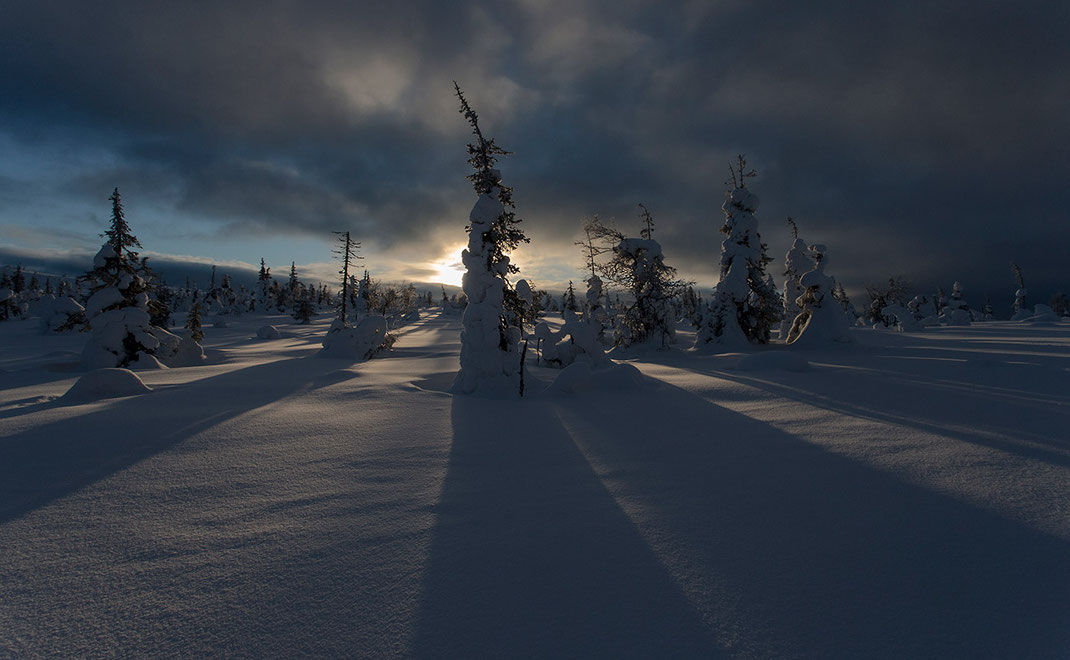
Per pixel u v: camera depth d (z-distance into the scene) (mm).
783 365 13609
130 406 8711
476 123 11555
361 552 3266
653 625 2455
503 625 2461
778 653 2234
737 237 26578
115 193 22016
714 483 4652
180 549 3324
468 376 10641
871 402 8727
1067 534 3410
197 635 2400
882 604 2615
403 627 2453
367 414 8094
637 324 25719
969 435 6195
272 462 5379
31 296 84188
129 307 21984
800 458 5426
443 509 4035
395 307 73938
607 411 8414
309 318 76875
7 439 6305
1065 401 8367
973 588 2756
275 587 2836
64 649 2303
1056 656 2182
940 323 57781
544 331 17219
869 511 3898
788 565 3055
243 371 15641
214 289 98375
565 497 4312
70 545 3387
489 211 11148
